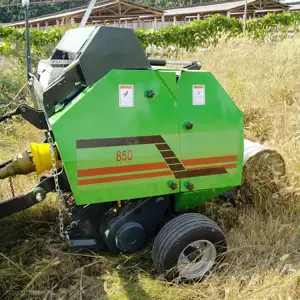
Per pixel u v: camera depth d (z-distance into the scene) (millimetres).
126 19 22562
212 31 12797
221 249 3010
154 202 3082
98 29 2656
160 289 2842
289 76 6562
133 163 2785
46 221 3666
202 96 2895
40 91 3021
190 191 3020
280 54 7449
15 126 5664
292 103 6055
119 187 2787
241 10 22359
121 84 2676
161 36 12508
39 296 2824
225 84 6473
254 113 5781
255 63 7320
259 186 3826
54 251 3182
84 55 2641
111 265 3074
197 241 2883
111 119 2686
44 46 9375
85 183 2699
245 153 3820
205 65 7793
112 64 2711
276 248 3266
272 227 3475
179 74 2900
